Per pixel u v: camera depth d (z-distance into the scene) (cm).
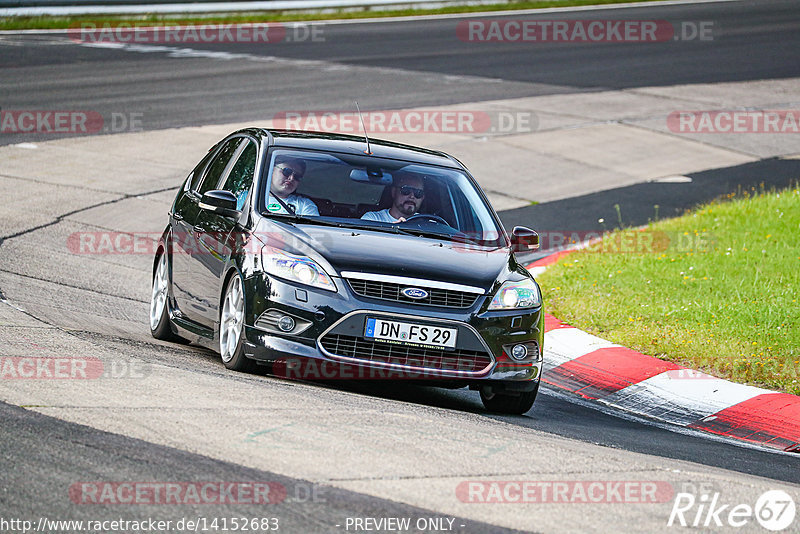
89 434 1856
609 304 3800
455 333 2481
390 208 2773
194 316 2891
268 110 7200
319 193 2758
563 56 10306
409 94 8119
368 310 2444
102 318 3192
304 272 2473
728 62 10381
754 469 2309
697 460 2325
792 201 5547
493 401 2677
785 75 9869
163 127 6569
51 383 2164
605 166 6669
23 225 4425
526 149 6862
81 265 3962
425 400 2709
